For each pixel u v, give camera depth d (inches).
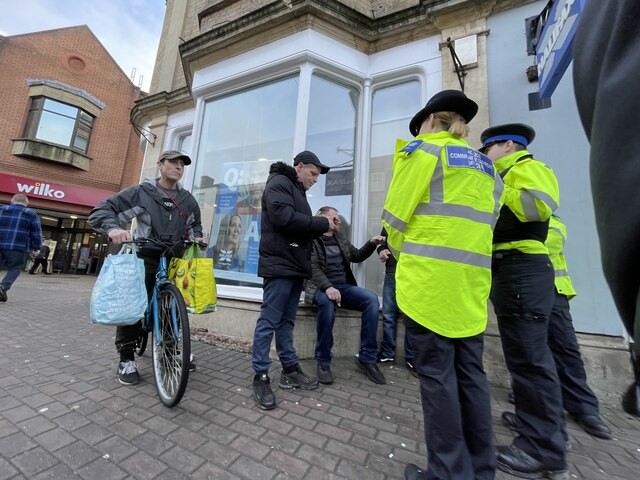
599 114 18.7
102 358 109.5
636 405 24.8
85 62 539.8
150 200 97.0
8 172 460.4
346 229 153.7
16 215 206.2
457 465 47.9
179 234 100.9
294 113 152.3
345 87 161.6
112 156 554.9
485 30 135.4
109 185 547.8
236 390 91.5
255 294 139.0
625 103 17.0
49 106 498.6
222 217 166.1
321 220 90.2
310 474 57.9
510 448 64.9
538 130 121.1
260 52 156.3
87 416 72.1
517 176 68.2
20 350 112.5
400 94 159.8
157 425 70.4
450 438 48.9
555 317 89.6
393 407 87.3
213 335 138.8
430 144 56.9
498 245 72.0
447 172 54.8
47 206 483.2
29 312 177.5
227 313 139.5
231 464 59.2
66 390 84.1
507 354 69.2
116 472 55.0
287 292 90.3
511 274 68.9
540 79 108.2
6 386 84.0
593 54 21.0
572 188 113.3
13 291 259.1
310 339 126.0
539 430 62.7
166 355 85.0
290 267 88.0
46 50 506.6
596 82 20.3
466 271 52.1
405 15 150.3
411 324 55.7
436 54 146.9
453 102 60.6
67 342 125.3
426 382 52.4
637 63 16.8
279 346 97.9
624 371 100.2
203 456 60.9
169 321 85.7
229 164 170.2
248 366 112.1
